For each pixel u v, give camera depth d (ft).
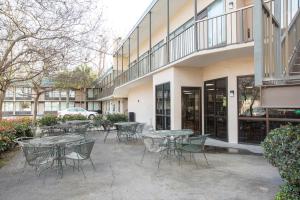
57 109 126.11
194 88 36.91
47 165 21.65
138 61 53.16
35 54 25.39
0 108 36.24
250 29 28.43
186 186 15.99
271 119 27.63
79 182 17.16
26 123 38.63
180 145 21.25
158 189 15.57
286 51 12.08
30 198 14.47
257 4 11.62
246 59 29.55
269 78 11.31
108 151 28.12
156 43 56.54
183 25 42.73
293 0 17.85
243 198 13.92
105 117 52.90
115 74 83.76
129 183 16.79
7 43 25.73
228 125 31.35
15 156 26.14
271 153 12.01
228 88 31.32
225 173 18.61
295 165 10.75
